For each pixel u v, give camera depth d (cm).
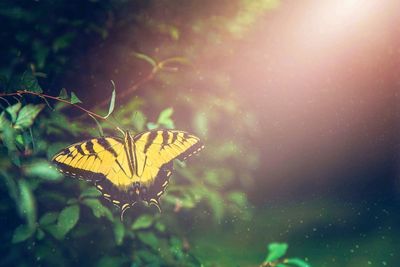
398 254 127
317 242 132
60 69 78
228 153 81
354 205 154
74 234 72
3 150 63
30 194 61
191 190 74
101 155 62
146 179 62
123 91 81
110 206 69
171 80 81
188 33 84
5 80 62
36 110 61
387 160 169
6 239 71
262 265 70
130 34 81
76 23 77
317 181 158
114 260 73
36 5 76
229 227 117
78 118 73
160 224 75
